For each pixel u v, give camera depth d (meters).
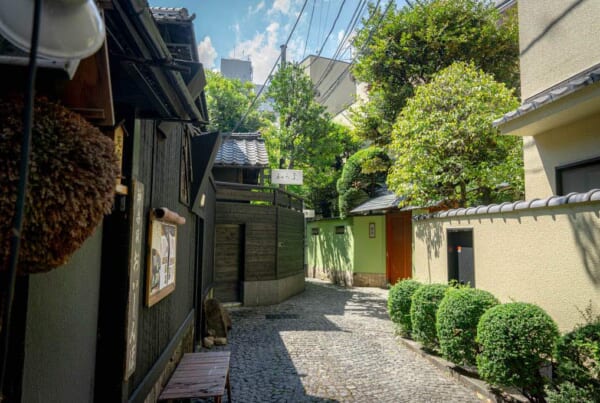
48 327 1.49
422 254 6.74
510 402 3.64
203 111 4.86
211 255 8.70
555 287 3.64
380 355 5.63
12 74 1.18
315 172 13.90
